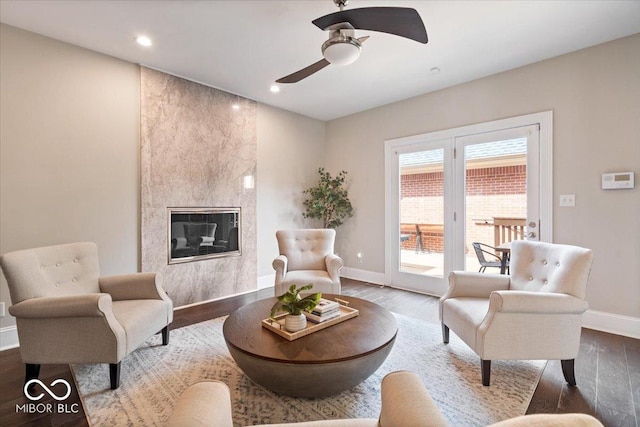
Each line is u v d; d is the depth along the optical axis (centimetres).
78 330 186
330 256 342
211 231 386
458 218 377
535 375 206
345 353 160
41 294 199
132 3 224
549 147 308
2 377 206
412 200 421
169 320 249
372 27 185
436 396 183
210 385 97
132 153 319
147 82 327
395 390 93
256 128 431
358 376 165
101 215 299
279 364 154
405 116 425
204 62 319
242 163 414
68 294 221
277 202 461
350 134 493
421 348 246
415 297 389
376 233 462
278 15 240
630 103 268
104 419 164
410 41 277
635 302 267
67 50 279
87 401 179
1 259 187
